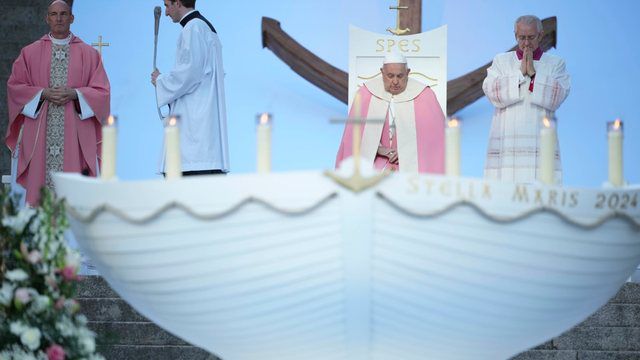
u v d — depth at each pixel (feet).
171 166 34.06
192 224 31.53
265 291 32.04
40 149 77.66
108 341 46.70
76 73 79.20
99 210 32.89
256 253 31.35
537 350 58.85
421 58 74.79
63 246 38.93
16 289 38.50
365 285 31.42
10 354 37.83
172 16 80.79
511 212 31.27
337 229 30.48
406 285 31.53
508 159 74.64
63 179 35.37
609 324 60.29
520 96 74.64
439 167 70.44
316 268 31.19
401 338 33.53
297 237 30.78
